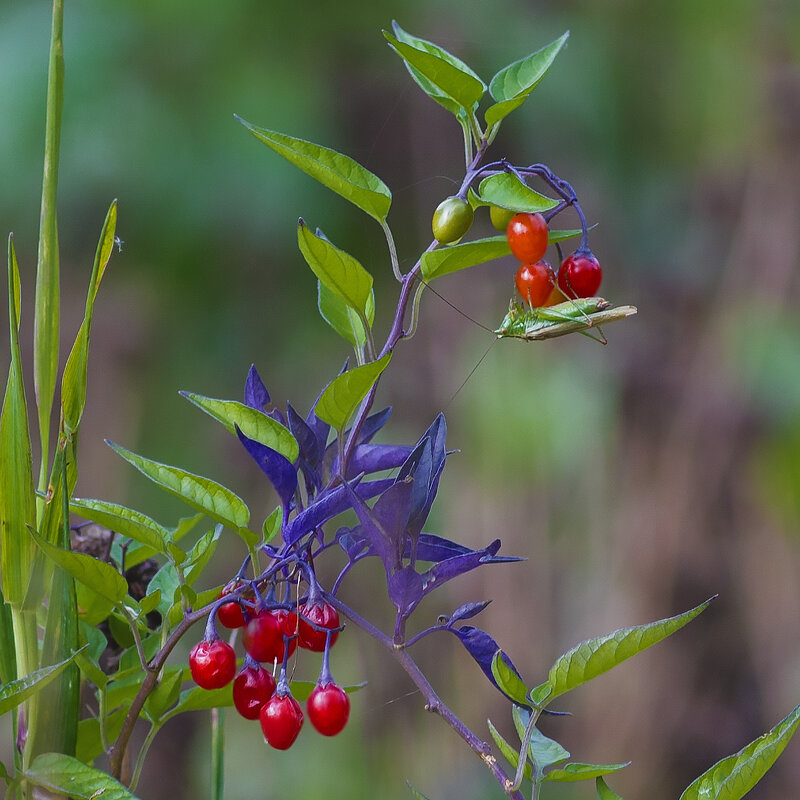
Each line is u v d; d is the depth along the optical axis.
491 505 2.18
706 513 2.20
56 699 1.02
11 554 1.02
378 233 2.12
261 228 1.97
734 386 2.19
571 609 2.19
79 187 1.91
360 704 2.21
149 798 2.09
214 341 2.22
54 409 2.12
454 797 2.13
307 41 2.02
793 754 2.20
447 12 2.11
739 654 2.20
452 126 2.14
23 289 2.11
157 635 1.06
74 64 1.90
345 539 1.03
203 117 1.94
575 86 2.19
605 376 2.22
